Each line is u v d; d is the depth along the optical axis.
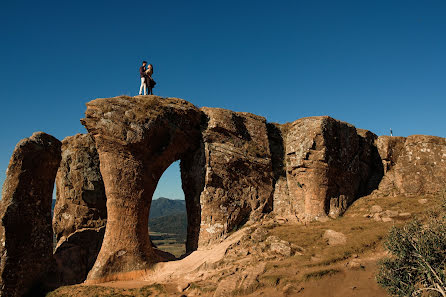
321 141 20.83
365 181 24.06
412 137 23.53
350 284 12.33
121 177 17.62
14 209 15.74
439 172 21.47
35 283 16.30
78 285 15.47
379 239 15.18
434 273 9.60
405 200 20.44
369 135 25.45
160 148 19.23
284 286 12.48
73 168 24.95
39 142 17.36
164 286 14.52
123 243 17.05
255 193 21.03
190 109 20.45
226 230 19.36
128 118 17.95
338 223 18.67
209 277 14.56
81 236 23.81
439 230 10.44
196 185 20.30
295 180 21.77
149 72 22.73
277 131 24.09
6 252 15.09
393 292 10.44
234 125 21.39
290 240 16.34
